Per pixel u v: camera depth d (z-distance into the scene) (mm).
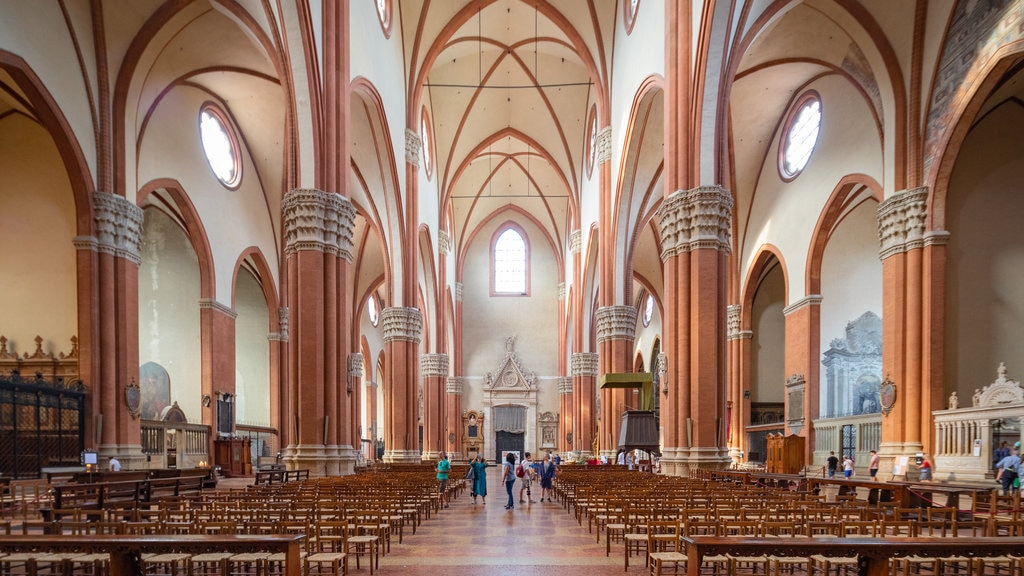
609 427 27859
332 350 17453
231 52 22203
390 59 26438
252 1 18250
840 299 25562
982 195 18812
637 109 23781
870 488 13539
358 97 24000
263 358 32344
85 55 17656
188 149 24031
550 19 30125
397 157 27703
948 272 18531
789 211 26703
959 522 7699
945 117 17562
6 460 16391
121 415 18250
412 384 28812
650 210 29094
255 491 11266
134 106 19422
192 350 25344
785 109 26984
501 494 21438
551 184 46906
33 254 19531
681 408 16250
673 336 16703
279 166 30031
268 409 31938
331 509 8547
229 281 27219
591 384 37906
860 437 22031
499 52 34688
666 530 7965
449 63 35062
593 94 35281
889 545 4566
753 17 17484
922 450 17906
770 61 22688
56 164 19828
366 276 40812
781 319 32094
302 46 17328
